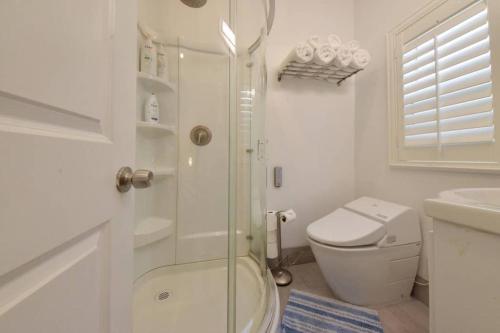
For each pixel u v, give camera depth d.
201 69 1.33
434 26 1.21
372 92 1.66
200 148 1.35
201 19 1.30
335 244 1.13
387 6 1.52
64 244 0.32
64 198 0.32
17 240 0.25
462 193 0.75
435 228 0.57
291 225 1.73
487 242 0.46
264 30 1.34
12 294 0.25
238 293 1.11
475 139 1.02
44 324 0.29
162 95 1.29
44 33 0.28
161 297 1.14
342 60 1.49
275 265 1.60
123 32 0.48
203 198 1.36
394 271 1.20
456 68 1.11
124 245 0.49
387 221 1.17
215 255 1.34
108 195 0.43
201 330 0.94
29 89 0.26
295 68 1.60
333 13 1.79
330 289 1.40
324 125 1.80
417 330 1.06
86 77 0.37
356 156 1.83
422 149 1.28
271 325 0.87
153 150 1.32
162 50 1.25
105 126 0.42
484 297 0.46
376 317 1.14
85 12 0.36
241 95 1.33
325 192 1.80
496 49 0.94
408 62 1.37
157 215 1.32
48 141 0.29
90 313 0.38
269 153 1.69
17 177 0.25
